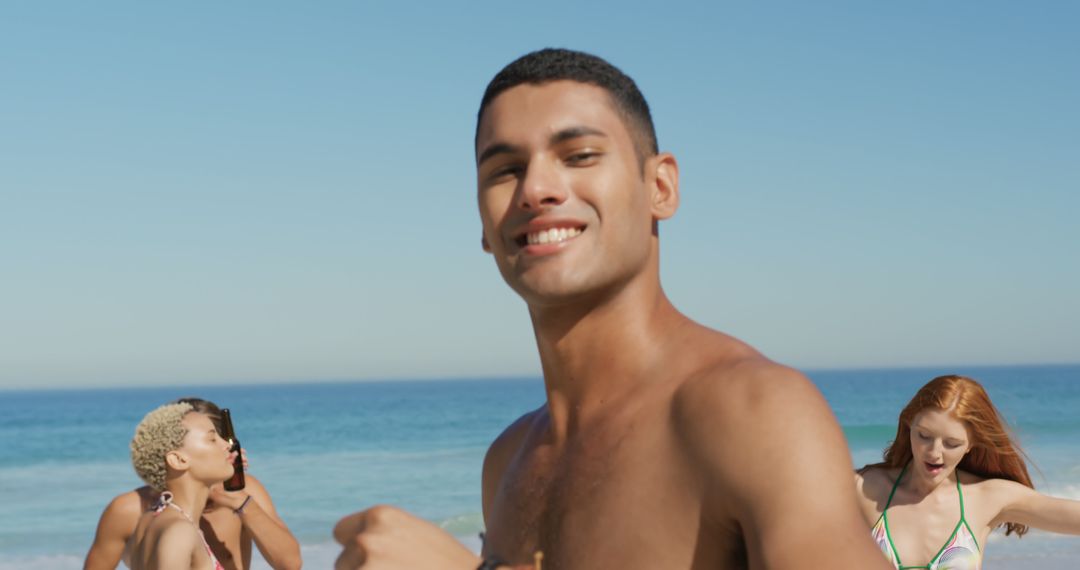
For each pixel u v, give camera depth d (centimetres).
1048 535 1376
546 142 142
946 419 497
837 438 117
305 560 1523
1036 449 2917
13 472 3083
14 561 1677
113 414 6944
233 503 570
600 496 137
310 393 11762
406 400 8381
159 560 491
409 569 108
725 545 123
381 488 2628
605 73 147
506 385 17250
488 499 195
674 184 155
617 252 142
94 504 2356
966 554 508
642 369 143
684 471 127
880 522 520
